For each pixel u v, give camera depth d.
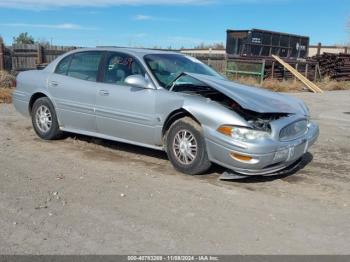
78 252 4.07
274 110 6.11
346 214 5.23
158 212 5.04
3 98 13.24
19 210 4.97
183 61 7.48
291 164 6.59
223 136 5.95
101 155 7.38
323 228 4.80
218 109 6.05
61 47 19.81
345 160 7.72
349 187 6.23
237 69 27.00
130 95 6.88
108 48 7.52
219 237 4.48
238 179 6.35
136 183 6.00
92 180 6.06
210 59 27.36
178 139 6.44
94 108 7.32
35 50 19.05
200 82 6.60
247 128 5.86
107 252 4.09
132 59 7.11
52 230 4.50
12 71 16.89
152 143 6.83
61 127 8.00
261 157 5.85
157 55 7.31
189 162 6.37
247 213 5.12
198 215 5.00
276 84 24.09
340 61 31.41
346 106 16.50
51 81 7.95
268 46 29.98
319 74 30.67
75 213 4.94
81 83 7.54
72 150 7.62
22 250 4.08
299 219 5.02
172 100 6.45
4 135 8.56
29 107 8.38
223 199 5.52
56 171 6.41
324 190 6.06
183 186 5.94
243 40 28.92
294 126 6.28
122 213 4.98
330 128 11.09
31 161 6.88
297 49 32.56
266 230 4.69
